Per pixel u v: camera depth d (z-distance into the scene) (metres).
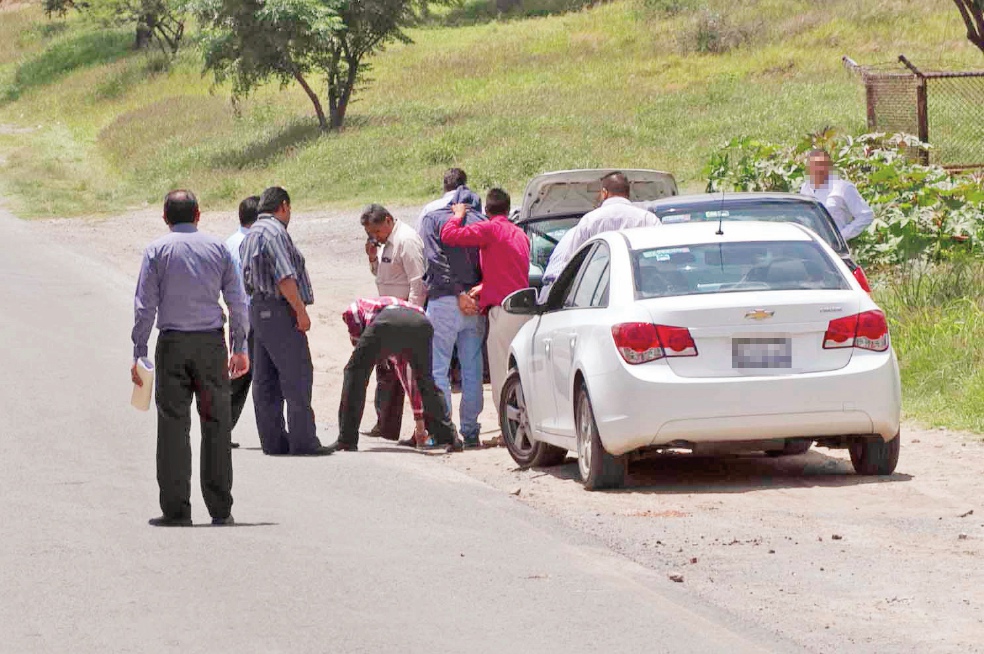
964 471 24.12
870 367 22.52
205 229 84.12
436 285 29.73
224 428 20.31
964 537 19.14
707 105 103.81
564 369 24.69
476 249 29.77
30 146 140.50
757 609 15.76
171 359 20.11
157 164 114.50
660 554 18.48
